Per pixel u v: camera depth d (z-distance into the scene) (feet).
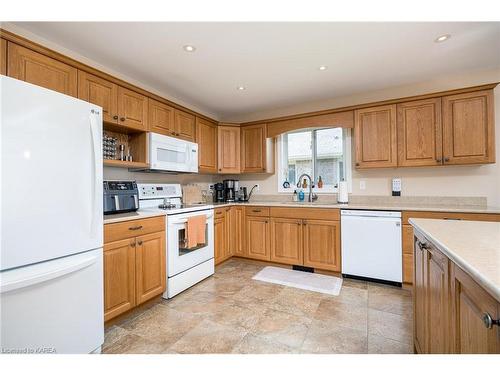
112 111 6.99
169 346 5.18
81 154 4.66
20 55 5.12
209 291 8.00
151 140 8.11
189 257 8.25
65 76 5.89
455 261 2.68
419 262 4.39
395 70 8.05
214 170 11.63
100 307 5.03
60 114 4.30
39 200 3.99
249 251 10.88
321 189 11.32
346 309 6.72
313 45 6.53
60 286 4.27
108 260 5.72
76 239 4.56
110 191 7.19
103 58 7.14
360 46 6.61
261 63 7.51
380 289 8.01
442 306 3.29
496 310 2.04
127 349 5.08
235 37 6.14
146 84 9.05
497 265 2.38
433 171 9.02
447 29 5.89
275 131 11.34
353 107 9.44
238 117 13.23
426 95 8.20
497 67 7.97
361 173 10.25
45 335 4.05
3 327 3.59
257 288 8.18
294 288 8.14
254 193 12.84
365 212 8.52
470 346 2.54
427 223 4.68
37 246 3.96
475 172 8.39
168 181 10.41
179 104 10.51
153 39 6.19
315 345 5.17
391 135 8.80
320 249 9.36
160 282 7.18
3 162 3.59
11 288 3.54
